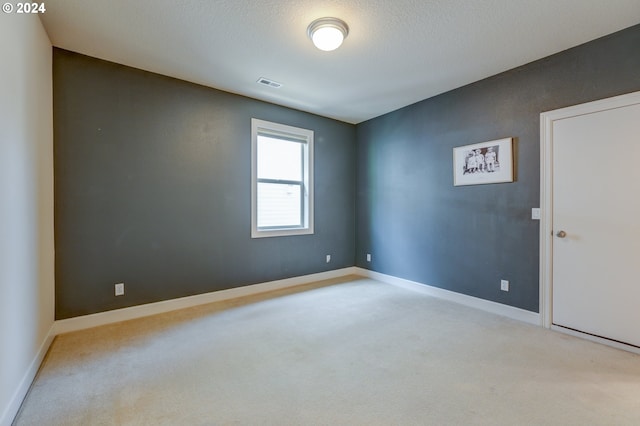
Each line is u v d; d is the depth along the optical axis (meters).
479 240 3.33
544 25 2.31
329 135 4.66
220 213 3.58
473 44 2.59
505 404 1.70
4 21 1.56
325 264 4.64
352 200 4.97
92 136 2.78
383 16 2.20
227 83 3.40
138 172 3.03
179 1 2.03
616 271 2.42
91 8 2.09
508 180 3.06
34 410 1.63
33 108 2.06
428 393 1.80
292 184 4.34
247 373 2.01
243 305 3.40
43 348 2.21
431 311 3.22
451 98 3.59
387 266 4.46
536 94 2.87
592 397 1.76
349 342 2.48
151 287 3.11
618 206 2.41
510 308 3.06
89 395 1.77
